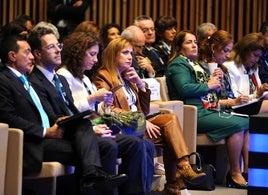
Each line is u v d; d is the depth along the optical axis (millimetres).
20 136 6777
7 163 6797
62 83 7695
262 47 10047
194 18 13852
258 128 6988
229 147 9250
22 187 7445
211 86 9305
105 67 8250
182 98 9336
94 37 7945
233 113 9391
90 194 7176
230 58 10102
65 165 7195
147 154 7711
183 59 9391
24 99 7117
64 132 7254
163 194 8219
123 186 7555
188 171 7977
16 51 7176
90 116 7258
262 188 6996
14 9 12773
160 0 13633
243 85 9984
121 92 8156
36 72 7492
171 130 8055
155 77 10227
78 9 11914
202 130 9312
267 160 6977
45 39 7465
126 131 7742
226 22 13992
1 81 7035
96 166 7016
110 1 13312
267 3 14094
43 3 12883
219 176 9648
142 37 9688
